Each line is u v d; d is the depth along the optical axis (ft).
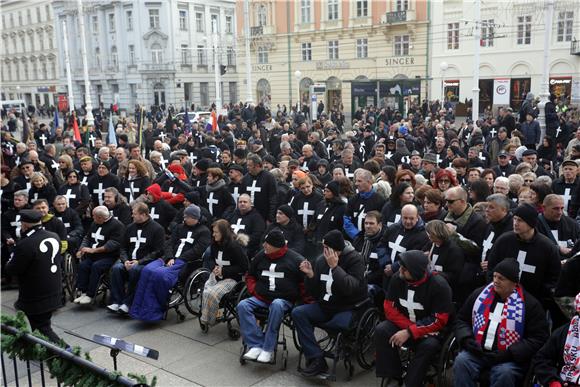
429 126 63.87
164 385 19.29
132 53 182.39
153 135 64.44
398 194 23.85
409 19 125.59
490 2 113.39
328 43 142.31
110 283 25.95
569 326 14.69
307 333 19.48
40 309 20.92
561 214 20.63
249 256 26.16
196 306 25.64
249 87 82.69
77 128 59.06
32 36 204.54
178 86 170.09
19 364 21.13
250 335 20.54
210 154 41.47
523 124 50.31
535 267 17.43
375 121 80.89
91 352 21.97
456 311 19.15
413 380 17.30
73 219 29.73
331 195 26.55
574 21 104.99
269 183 30.27
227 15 192.54
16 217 30.17
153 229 25.91
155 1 175.73
